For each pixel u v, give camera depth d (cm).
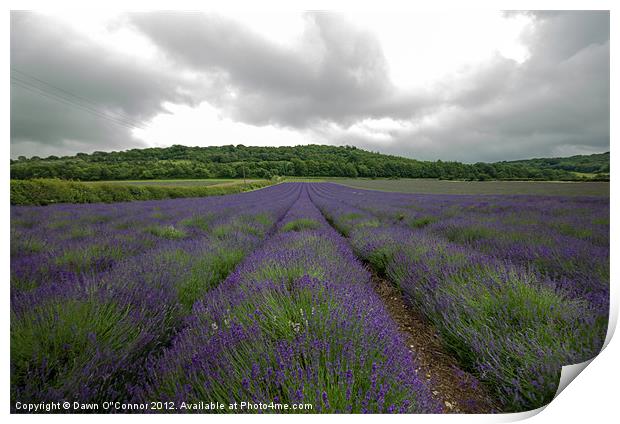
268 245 498
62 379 150
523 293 227
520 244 393
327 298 217
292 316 196
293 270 290
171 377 150
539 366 172
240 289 260
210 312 225
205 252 411
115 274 282
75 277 252
